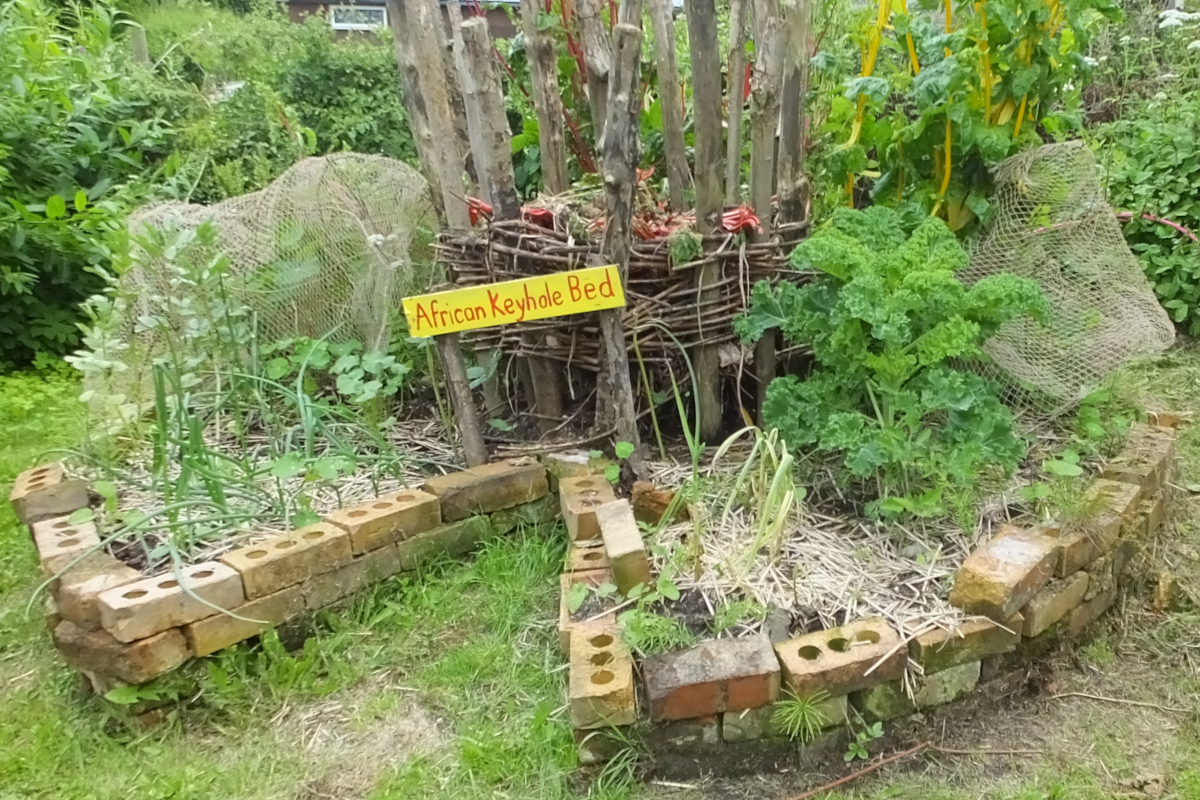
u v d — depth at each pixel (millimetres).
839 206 2885
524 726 1950
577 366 2785
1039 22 2453
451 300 2436
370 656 2219
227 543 2361
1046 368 2559
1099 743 1886
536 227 2557
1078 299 2586
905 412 2176
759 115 2428
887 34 3357
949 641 1852
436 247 2799
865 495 2352
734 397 2783
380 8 8562
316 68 6570
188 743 2021
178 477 2619
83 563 2189
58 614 2252
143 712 2029
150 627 1969
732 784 1818
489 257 2625
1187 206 4062
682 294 2523
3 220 4242
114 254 2746
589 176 3074
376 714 2049
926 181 2746
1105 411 2715
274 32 8336
